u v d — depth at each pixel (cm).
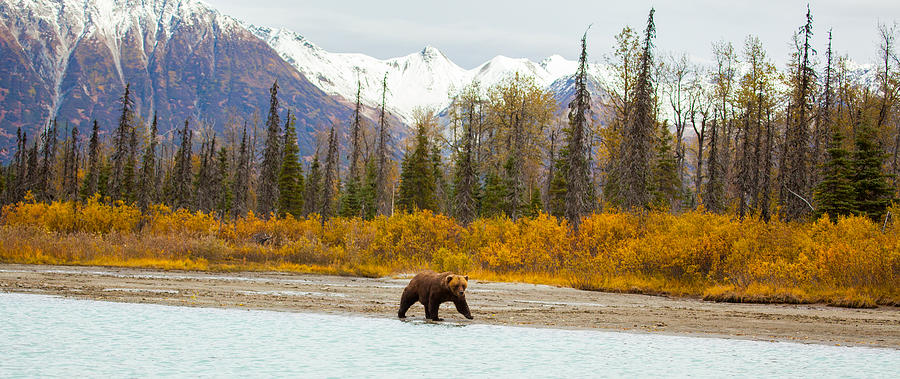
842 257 2705
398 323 1666
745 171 5222
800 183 4712
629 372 1153
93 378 1011
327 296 2345
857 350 1436
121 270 3341
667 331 1681
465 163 5750
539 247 3584
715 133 5675
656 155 5631
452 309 2047
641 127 4356
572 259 3478
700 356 1324
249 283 2814
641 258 3161
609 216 3969
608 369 1176
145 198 6281
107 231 5153
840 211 4181
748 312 2162
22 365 1086
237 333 1452
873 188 4212
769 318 1998
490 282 3161
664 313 2091
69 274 2931
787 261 2980
